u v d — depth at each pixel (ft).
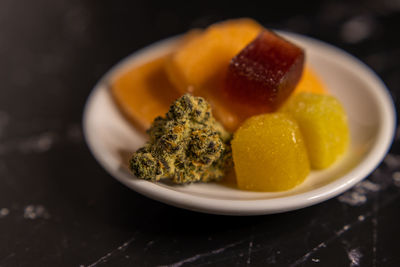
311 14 0.81
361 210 0.52
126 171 0.48
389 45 0.74
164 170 0.47
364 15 0.80
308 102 0.52
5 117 0.68
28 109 0.69
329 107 0.51
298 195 0.46
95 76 0.73
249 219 0.51
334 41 0.75
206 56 0.55
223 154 0.49
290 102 0.53
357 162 0.50
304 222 0.51
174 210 0.53
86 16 0.85
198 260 0.48
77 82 0.73
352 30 0.77
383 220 0.51
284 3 0.84
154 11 0.85
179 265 0.48
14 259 0.50
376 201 0.53
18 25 0.84
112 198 0.55
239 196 0.48
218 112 0.53
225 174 0.50
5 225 0.53
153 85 0.58
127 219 0.52
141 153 0.47
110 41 0.79
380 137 0.51
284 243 0.49
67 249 0.50
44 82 0.73
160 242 0.50
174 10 0.84
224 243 0.49
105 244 0.50
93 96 0.58
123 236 0.51
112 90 0.59
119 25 0.82
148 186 0.47
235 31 0.57
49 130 0.65
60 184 0.58
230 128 0.53
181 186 0.49
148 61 0.61
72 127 0.66
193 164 0.47
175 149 0.46
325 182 0.48
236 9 0.83
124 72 0.61
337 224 0.51
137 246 0.50
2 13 0.87
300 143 0.49
